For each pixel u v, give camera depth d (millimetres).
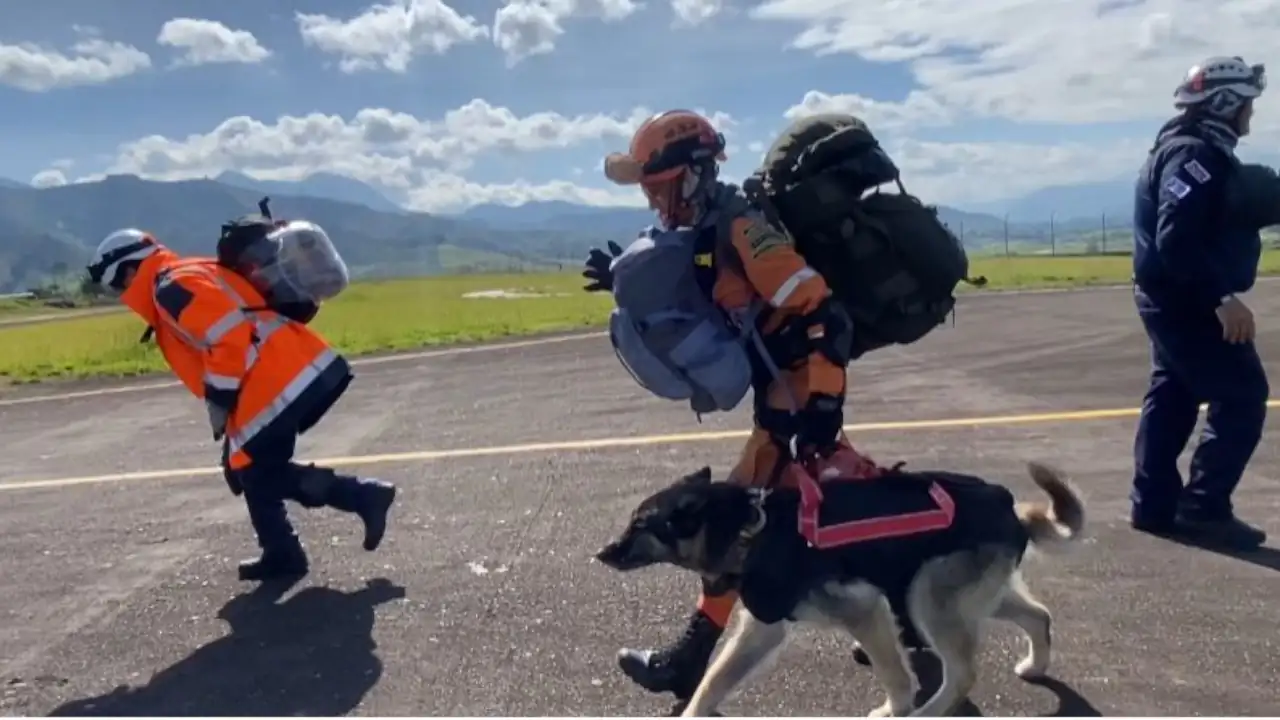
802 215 4164
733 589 4270
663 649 4746
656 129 4191
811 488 4066
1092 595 5504
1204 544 6203
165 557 6773
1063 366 13031
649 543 4219
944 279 4223
